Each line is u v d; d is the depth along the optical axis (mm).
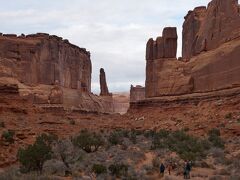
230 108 61062
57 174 29078
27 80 101062
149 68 95562
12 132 45594
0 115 66062
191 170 32625
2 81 88812
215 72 71875
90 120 87875
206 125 56750
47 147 30859
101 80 154875
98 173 29109
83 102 124000
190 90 80188
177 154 41969
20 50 101812
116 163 32875
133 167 32562
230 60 67125
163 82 87375
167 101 81375
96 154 41219
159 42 93062
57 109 94062
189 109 72688
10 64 98188
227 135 50406
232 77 66250
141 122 76625
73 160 35125
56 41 115188
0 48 98188
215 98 67875
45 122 67562
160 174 30141
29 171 28891
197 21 94062
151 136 58094
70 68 127562
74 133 59938
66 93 114062
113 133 58594
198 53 85625
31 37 109812
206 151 43219
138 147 48906
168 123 66750
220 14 78312
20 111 71875
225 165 35500
